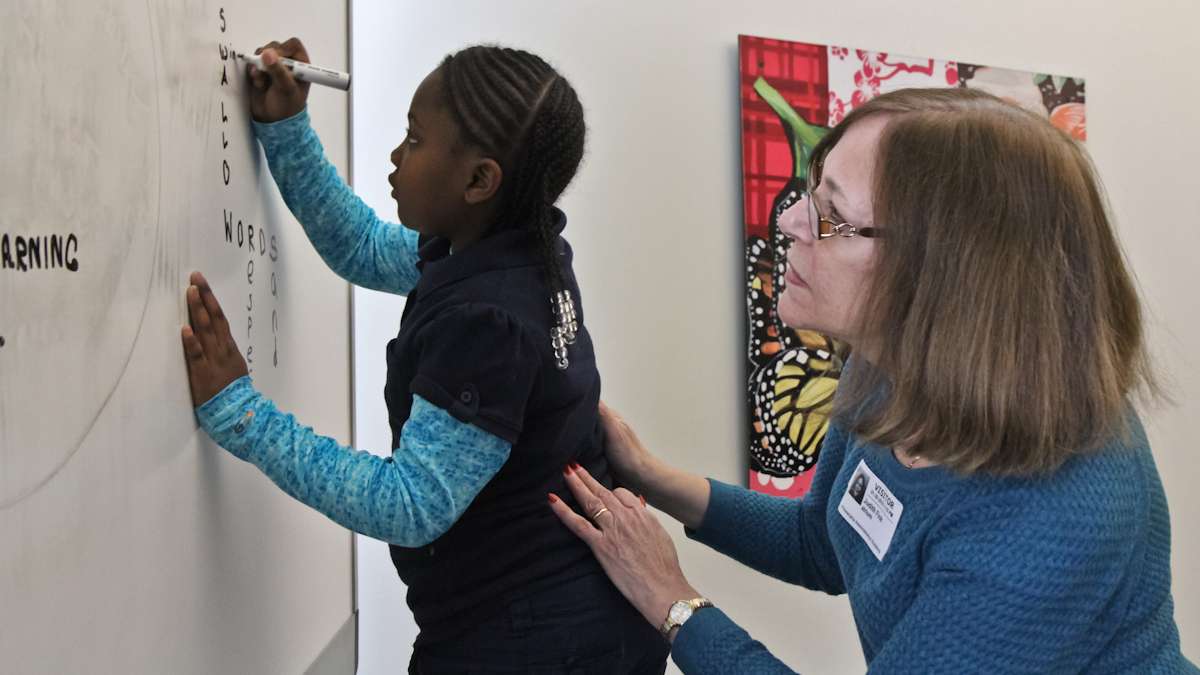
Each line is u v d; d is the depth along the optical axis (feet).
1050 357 2.34
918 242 2.49
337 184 3.62
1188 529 7.43
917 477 2.73
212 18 2.67
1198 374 7.45
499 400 2.86
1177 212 7.41
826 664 6.60
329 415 4.16
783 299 3.01
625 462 3.97
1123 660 2.54
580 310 3.51
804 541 3.83
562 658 3.23
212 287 2.66
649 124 6.01
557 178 3.29
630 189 5.98
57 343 1.81
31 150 1.72
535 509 3.25
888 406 2.65
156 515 2.27
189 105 2.48
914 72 6.57
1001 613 2.38
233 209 2.85
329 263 3.78
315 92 3.93
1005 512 2.44
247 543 2.98
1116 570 2.41
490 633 3.22
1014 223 2.39
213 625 2.67
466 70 3.13
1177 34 7.38
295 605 3.55
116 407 2.06
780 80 6.20
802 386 6.25
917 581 2.67
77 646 1.90
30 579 1.73
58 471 1.82
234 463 2.86
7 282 1.65
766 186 6.15
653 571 3.25
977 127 2.50
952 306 2.41
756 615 6.42
